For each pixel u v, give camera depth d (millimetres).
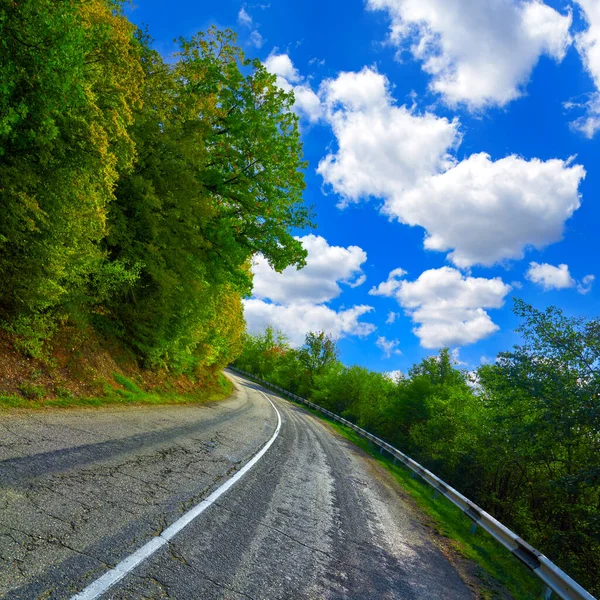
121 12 9953
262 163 17688
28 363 9008
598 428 11109
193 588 3107
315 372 61750
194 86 16688
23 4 6469
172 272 15047
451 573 5676
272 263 19328
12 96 7180
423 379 33031
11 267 8352
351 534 5922
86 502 4102
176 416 12328
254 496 6223
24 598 2398
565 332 12156
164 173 14148
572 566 12195
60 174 8352
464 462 20078
